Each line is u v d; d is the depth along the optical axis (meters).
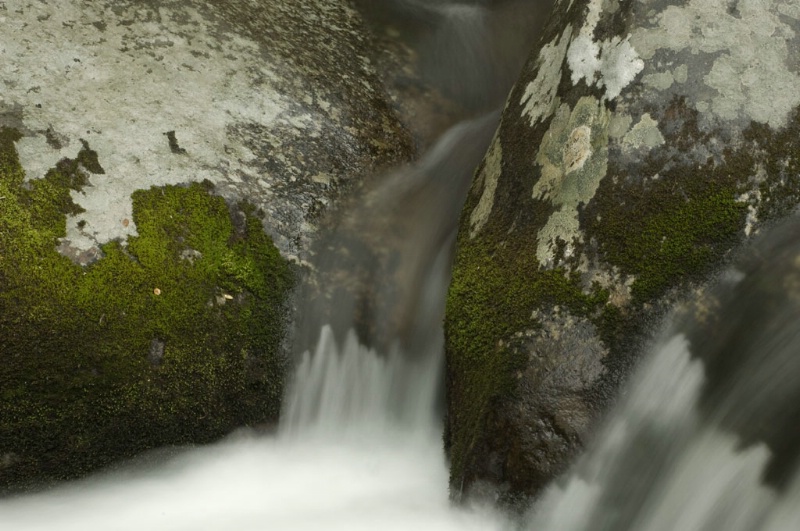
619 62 2.94
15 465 2.89
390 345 3.49
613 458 2.66
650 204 2.80
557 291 2.84
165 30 3.80
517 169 3.20
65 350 2.85
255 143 3.64
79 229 2.97
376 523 2.98
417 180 4.02
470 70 4.82
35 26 3.38
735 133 2.78
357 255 3.60
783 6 2.90
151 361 3.01
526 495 2.74
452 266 3.43
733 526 2.46
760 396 2.46
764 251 2.67
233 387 3.22
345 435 3.46
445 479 3.20
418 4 5.11
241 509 3.08
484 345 2.96
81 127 3.19
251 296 3.29
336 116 4.06
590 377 2.71
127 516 3.03
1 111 3.06
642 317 2.71
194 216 3.25
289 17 4.55
